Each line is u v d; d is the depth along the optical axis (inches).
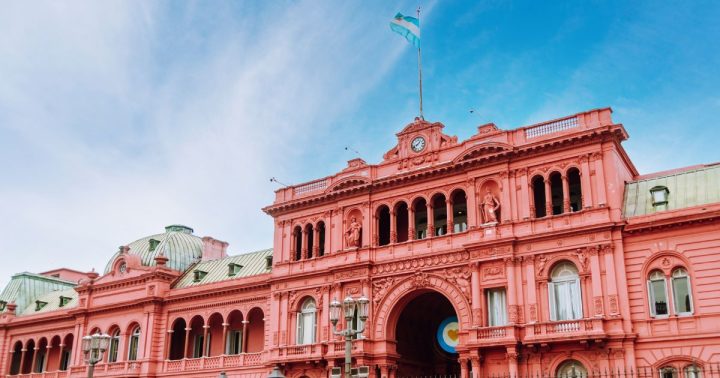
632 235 1956.2
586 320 1891.0
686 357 1793.8
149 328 3026.6
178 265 3368.6
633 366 1829.5
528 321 1999.3
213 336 2984.7
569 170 2095.2
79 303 3393.2
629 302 1899.6
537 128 2175.2
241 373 2704.2
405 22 2637.8
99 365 3142.2
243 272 3041.3
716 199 1957.4
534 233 2057.1
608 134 2025.1
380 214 2495.1
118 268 3302.2
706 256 1852.9
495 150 2191.2
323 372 2388.0
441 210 2384.4
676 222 1894.7
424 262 2255.2
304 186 2682.1
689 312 1850.4
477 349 2032.5
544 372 1940.2
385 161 2469.2
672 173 2197.3
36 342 3590.1
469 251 2150.6
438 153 2351.1
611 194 1994.3
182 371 2898.6
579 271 1968.5
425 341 2568.9
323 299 2453.2
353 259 2405.3
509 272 2055.9
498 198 2181.3
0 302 3951.8
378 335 2292.1
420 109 2524.6
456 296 2161.7
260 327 2837.1
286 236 2657.5
